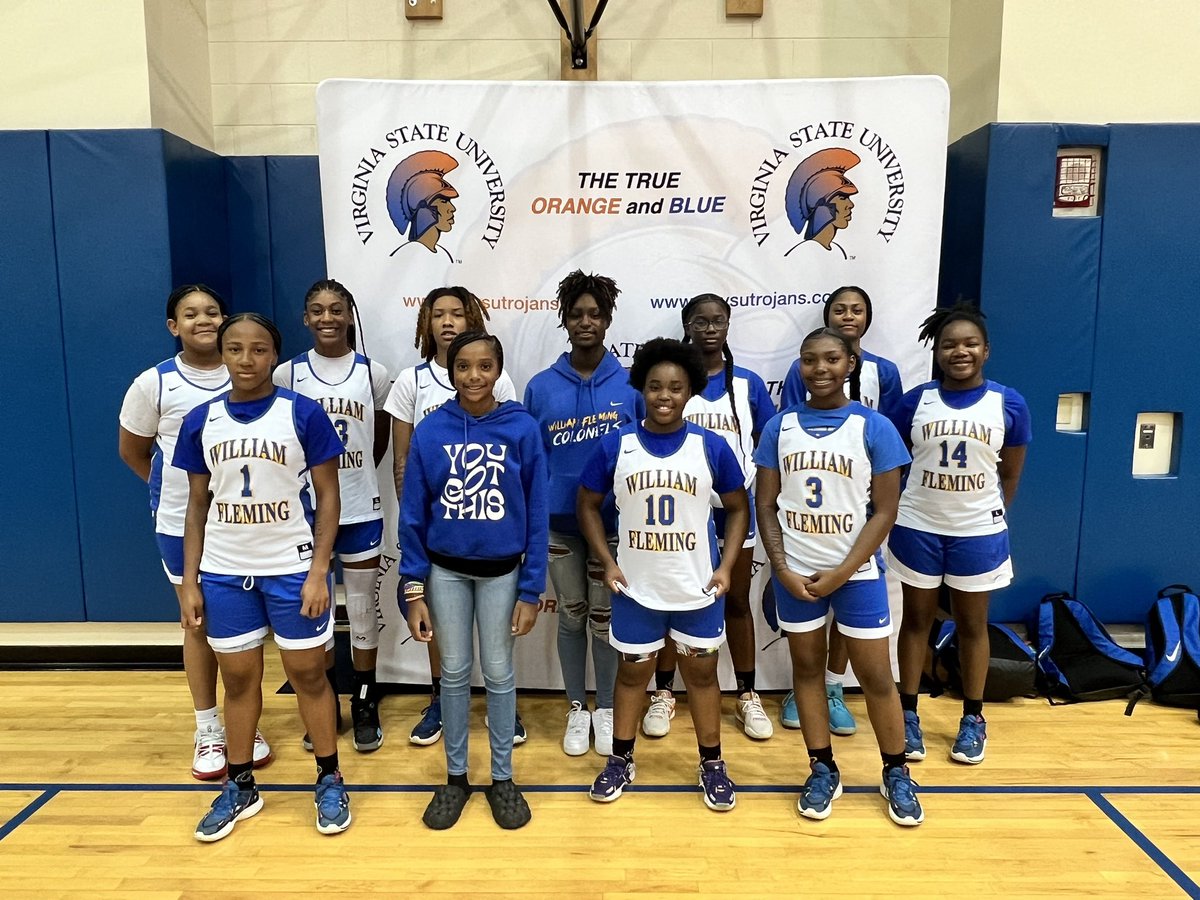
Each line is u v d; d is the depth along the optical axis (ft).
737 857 6.22
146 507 9.81
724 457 6.68
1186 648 8.75
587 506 6.94
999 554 7.48
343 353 8.07
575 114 8.42
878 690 6.60
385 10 10.80
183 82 10.23
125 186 9.27
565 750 7.87
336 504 6.59
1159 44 9.29
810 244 8.61
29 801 7.03
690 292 8.70
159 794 7.14
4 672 9.77
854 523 6.47
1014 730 8.20
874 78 8.32
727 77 10.87
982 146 9.32
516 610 6.55
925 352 8.75
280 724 8.50
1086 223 9.25
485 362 6.21
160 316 9.45
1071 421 9.65
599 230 8.62
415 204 8.56
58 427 9.66
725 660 9.18
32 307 9.46
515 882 5.93
